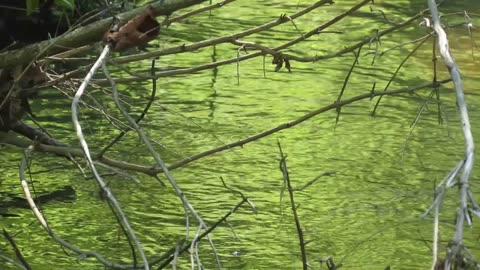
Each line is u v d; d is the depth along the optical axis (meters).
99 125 11.75
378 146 11.55
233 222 9.09
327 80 14.72
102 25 7.43
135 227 8.86
